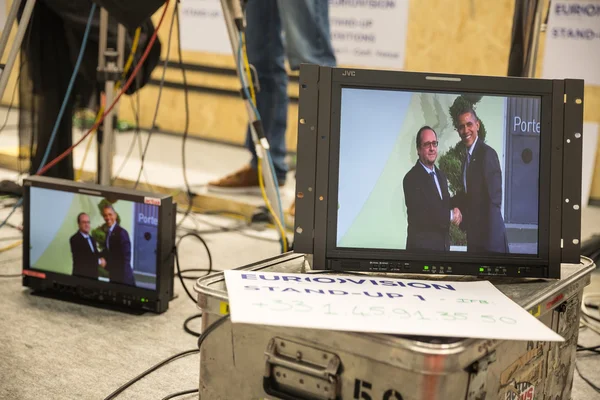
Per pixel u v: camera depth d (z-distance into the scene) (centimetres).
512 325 101
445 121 126
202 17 419
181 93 448
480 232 126
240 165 386
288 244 227
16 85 280
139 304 196
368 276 125
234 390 116
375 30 369
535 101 127
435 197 126
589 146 319
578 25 315
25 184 202
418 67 367
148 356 171
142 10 181
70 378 158
